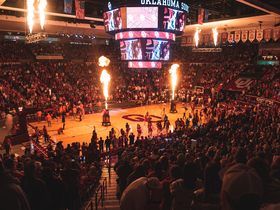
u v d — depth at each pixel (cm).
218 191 268
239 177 169
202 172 472
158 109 3909
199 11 3044
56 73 4150
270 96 3216
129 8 2320
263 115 2469
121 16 2369
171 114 3572
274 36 3459
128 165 634
